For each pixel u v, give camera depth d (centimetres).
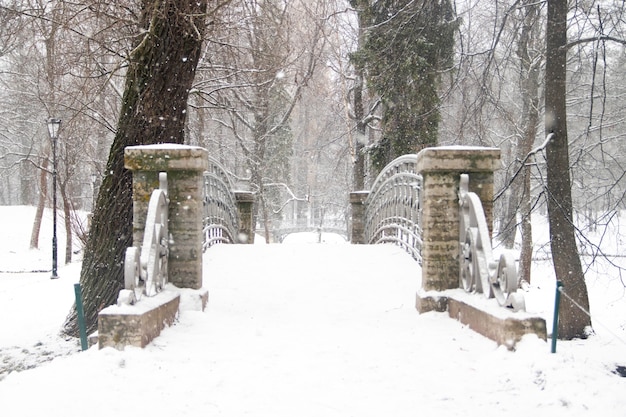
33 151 3831
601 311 1633
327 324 703
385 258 1023
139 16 973
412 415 421
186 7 845
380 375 505
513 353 521
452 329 657
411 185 1015
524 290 1961
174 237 738
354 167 2580
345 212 3975
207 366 523
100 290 851
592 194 1520
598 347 1070
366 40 1773
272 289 877
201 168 731
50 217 3828
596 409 411
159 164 722
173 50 864
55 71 1288
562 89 1257
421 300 737
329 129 3178
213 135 2864
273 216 3988
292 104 2523
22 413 405
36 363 765
